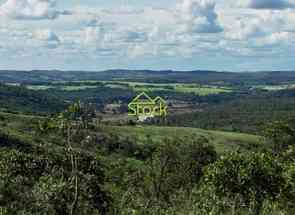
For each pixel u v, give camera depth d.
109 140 171.00
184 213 70.62
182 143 97.88
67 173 64.19
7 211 55.12
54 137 132.62
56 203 55.78
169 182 90.50
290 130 130.00
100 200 63.97
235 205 56.34
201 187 63.50
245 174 55.69
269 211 56.16
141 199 78.69
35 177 67.44
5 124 181.50
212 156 95.94
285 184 57.00
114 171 102.19
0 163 68.19
